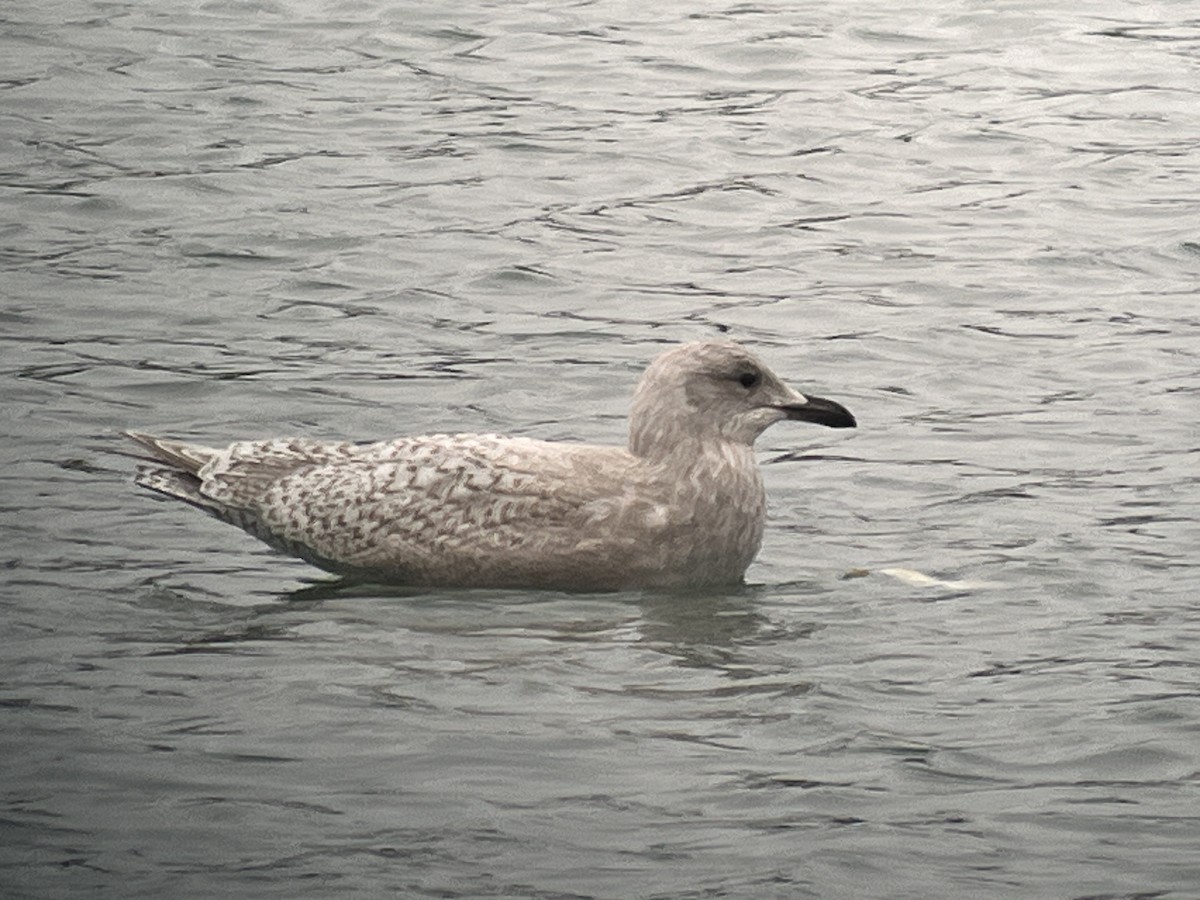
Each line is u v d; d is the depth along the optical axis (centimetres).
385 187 1947
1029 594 1179
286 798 927
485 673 1059
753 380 1197
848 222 1881
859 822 912
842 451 1416
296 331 1623
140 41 2364
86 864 870
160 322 1631
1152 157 2044
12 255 1764
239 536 1270
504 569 1180
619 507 1180
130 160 1997
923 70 2297
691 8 2519
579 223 1869
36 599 1154
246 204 1897
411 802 924
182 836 894
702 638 1114
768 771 958
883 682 1058
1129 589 1185
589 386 1523
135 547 1241
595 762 964
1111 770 965
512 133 2094
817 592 1185
